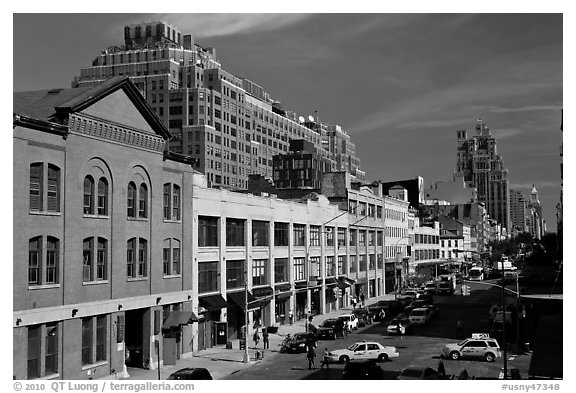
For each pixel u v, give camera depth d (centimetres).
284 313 6944
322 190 9350
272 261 6600
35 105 3838
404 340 5562
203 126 16125
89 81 16862
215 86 17112
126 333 4481
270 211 6594
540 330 5803
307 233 7638
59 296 3559
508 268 11650
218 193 5497
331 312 8156
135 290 4262
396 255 11888
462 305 8681
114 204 4075
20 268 3278
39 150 3462
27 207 3347
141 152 4381
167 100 16588
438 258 16550
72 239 3678
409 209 14100
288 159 13875
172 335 4681
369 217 10238
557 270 9819
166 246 4712
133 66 17050
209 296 5309
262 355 4797
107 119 4019
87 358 3816
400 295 9212
